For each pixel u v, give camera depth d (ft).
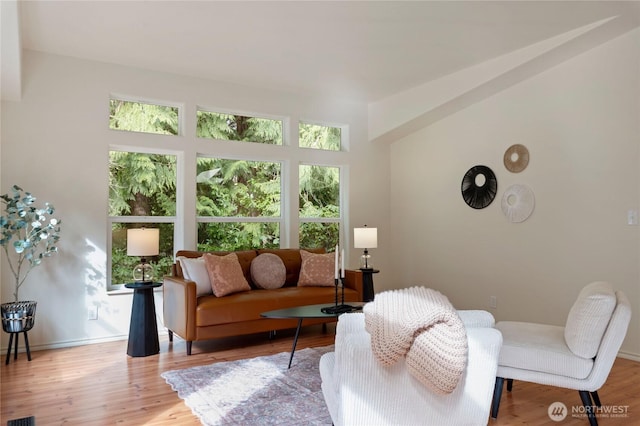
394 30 12.73
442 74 16.51
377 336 5.53
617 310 7.81
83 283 14.33
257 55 14.51
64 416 8.66
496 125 16.47
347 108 19.92
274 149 18.17
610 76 13.28
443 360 5.42
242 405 9.16
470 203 17.35
